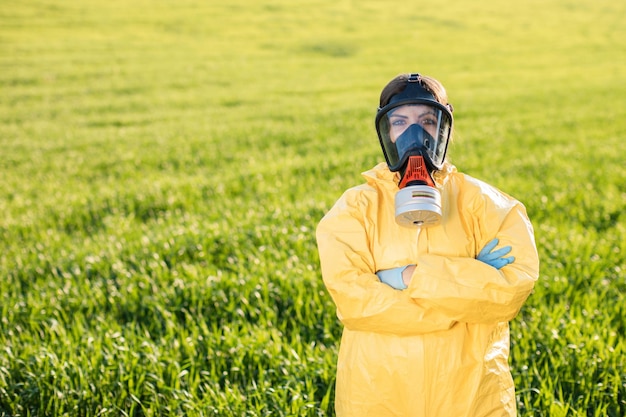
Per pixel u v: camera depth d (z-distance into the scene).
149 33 40.84
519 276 2.39
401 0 56.69
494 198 2.68
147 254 6.82
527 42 41.19
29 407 4.00
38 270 6.61
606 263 6.14
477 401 2.49
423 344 2.49
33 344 4.78
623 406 3.85
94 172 12.63
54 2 48.09
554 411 3.64
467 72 31.77
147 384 4.07
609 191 9.38
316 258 6.41
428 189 2.43
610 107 20.95
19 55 32.81
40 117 21.00
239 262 6.43
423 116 2.57
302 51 37.47
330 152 13.66
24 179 12.08
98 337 4.77
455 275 2.38
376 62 34.62
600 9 52.78
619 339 4.56
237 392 3.97
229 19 46.28
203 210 9.06
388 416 2.58
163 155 14.03
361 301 2.45
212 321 5.26
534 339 4.59
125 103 23.41
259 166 12.19
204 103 23.45
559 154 12.65
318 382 4.25
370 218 2.67
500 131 16.12
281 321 5.25
